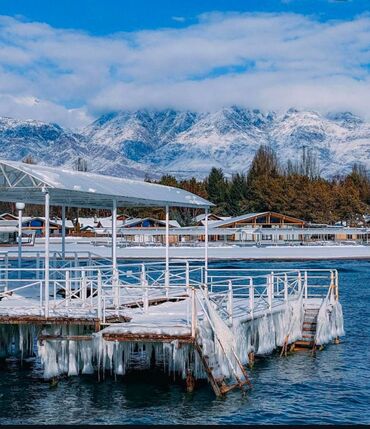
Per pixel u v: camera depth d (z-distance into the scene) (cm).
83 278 2250
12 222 11962
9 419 1773
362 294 4631
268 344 2434
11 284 2897
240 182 16262
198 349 1873
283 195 14550
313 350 2605
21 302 2342
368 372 2316
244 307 2475
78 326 2053
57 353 2061
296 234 11744
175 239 12081
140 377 2112
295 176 15800
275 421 1783
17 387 2055
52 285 2786
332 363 2436
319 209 14350
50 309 2117
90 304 2184
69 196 2359
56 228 12812
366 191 16775
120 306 2250
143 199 2589
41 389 2023
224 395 1967
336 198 14625
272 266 7719
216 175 17212
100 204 2908
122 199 2538
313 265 7919
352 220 14575
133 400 1917
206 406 1878
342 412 1883
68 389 2008
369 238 12244
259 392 2036
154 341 1877
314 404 1947
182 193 3123
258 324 2381
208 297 2128
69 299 2248
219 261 8612
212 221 14175
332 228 12500
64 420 1767
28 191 2155
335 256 9075
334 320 2850
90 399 1925
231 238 12044
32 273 4112
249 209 15175
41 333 2053
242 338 2212
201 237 12100
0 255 3750
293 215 14375
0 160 2162
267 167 16550
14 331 2464
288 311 2605
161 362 2278
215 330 1978
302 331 2734
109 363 2094
